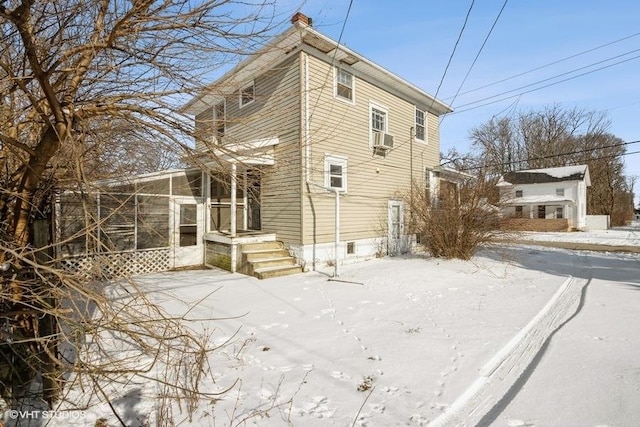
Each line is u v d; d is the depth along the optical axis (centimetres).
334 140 1056
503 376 357
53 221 380
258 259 940
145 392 321
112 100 304
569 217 2988
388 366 375
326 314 571
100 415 287
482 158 1298
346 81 1112
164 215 1019
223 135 355
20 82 239
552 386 327
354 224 1135
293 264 984
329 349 424
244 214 1216
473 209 1112
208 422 278
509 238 1138
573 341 439
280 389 330
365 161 1178
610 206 3903
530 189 3222
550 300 655
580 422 270
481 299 667
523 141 3825
